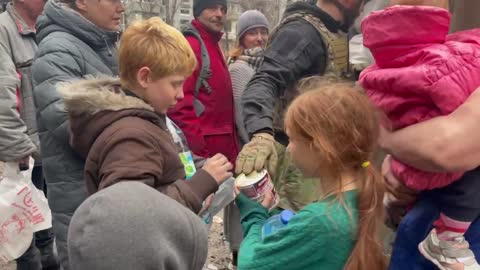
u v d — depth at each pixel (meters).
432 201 1.40
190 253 1.20
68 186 2.16
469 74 1.24
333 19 2.19
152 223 1.12
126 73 1.77
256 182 1.74
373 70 1.45
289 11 2.25
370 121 1.38
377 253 1.39
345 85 1.47
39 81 2.16
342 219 1.35
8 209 2.89
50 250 3.39
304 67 2.13
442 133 1.23
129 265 1.09
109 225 1.11
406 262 1.42
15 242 2.91
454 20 1.89
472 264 1.31
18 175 2.95
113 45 2.43
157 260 1.11
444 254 1.32
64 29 2.25
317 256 1.37
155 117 1.73
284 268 1.41
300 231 1.38
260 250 1.47
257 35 4.38
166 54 1.72
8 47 3.09
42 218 3.01
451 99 1.23
